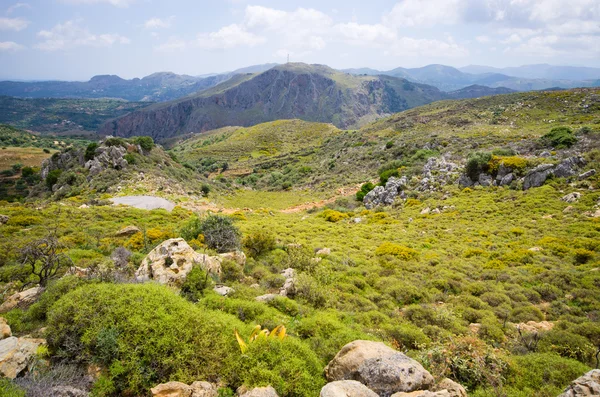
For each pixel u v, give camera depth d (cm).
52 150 11994
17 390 496
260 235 1997
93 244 1855
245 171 10625
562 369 797
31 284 1091
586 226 2227
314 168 9069
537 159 3631
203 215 3431
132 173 5250
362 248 2408
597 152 3353
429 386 608
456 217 3022
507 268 1777
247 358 663
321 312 1166
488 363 801
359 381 621
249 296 1162
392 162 5794
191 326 704
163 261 1179
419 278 1716
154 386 595
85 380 589
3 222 2519
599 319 1199
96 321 669
